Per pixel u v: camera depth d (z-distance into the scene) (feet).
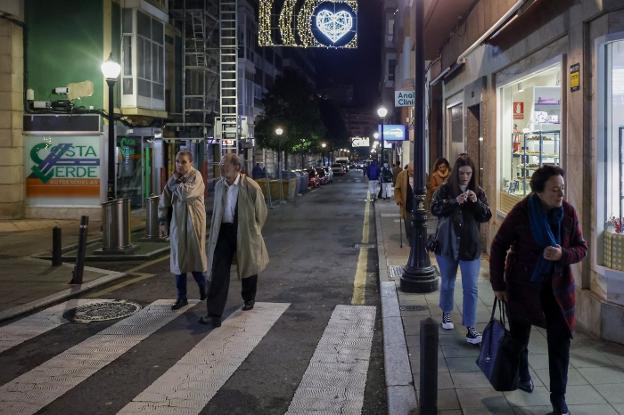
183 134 92.94
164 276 33.17
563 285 13.76
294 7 59.47
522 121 31.32
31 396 16.16
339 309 25.48
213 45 98.99
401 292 27.20
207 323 22.90
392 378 16.79
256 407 15.48
